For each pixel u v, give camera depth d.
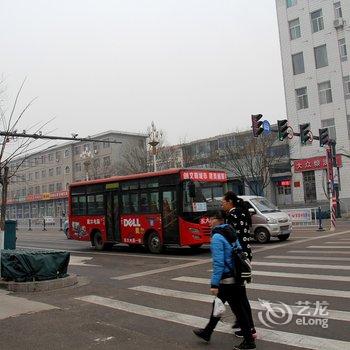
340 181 39.16
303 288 8.71
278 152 45.00
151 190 16.67
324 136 27.45
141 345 5.77
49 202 82.44
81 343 5.98
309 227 25.12
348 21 39.81
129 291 9.59
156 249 16.44
